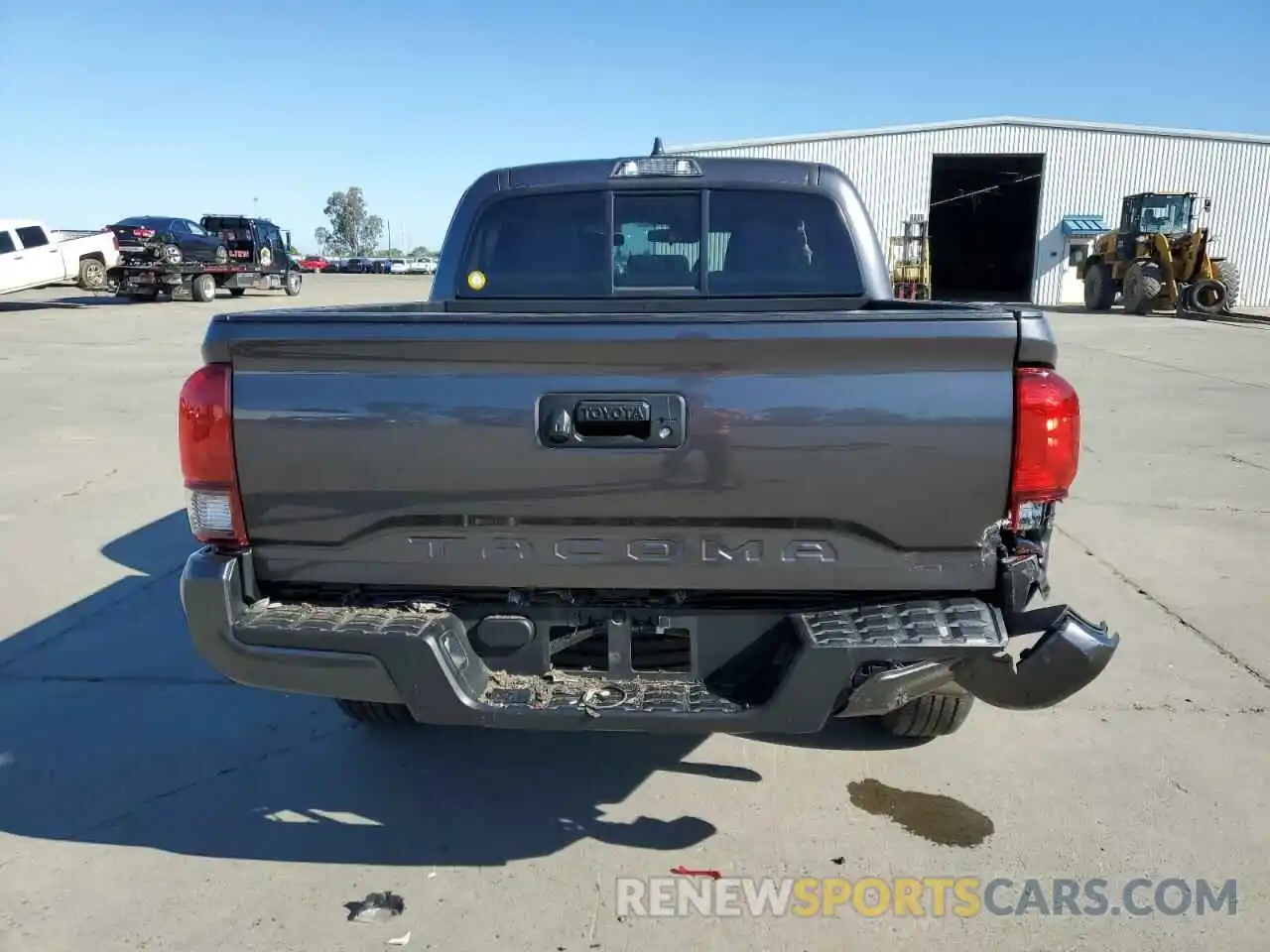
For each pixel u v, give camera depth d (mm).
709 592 2559
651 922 2643
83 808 3203
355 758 3531
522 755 3549
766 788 3305
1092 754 3502
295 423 2475
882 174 33094
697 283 4164
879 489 2367
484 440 2422
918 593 2498
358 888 2795
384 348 2404
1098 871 2852
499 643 2613
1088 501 7008
